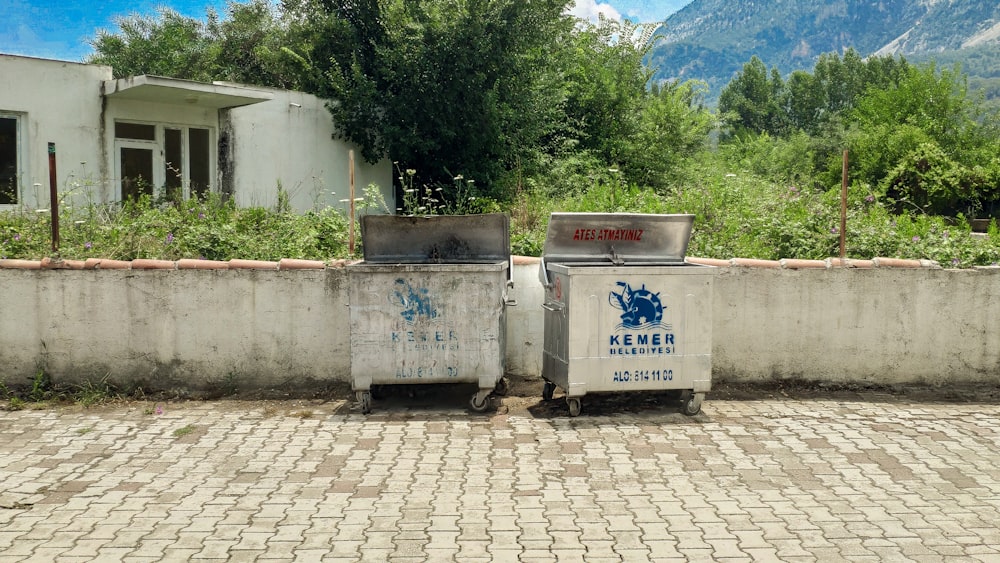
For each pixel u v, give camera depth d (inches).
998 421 253.9
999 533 170.6
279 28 841.5
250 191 641.0
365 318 250.5
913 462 215.9
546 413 258.4
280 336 273.6
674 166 781.9
